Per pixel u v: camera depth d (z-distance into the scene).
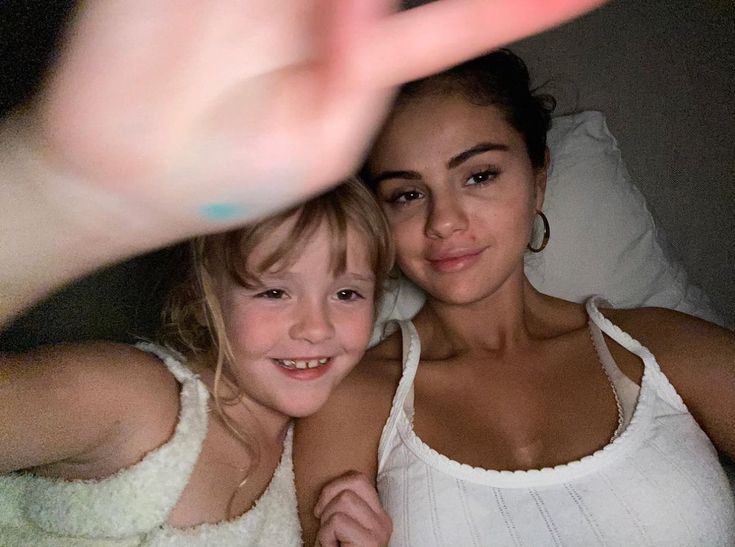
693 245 1.13
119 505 0.58
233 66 0.29
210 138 0.30
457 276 0.76
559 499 0.67
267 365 0.69
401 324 0.89
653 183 1.13
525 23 0.24
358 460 0.77
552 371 0.81
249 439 0.70
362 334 0.73
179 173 0.30
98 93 0.29
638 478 0.67
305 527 0.75
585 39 1.11
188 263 0.71
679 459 0.70
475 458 0.72
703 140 1.10
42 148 0.30
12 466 0.44
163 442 0.60
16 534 0.62
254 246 0.65
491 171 0.75
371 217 0.72
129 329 0.86
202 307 0.70
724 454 0.83
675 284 1.03
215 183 0.30
